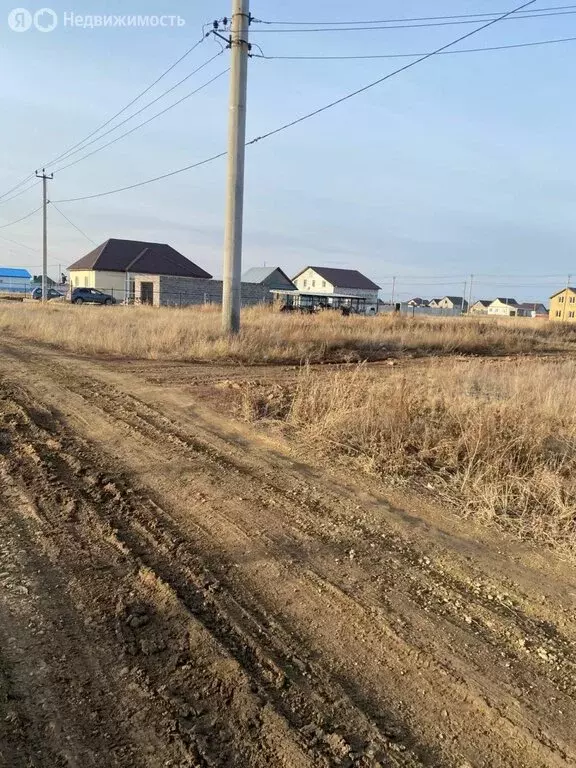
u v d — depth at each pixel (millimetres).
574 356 21812
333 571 3904
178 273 71062
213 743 2396
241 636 3133
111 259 69812
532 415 6848
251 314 27547
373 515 4863
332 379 8547
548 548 4402
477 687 2822
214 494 5180
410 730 2525
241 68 15383
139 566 3844
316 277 114062
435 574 3941
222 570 3844
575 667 3021
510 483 5348
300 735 2453
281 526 4574
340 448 6535
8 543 4125
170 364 13516
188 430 7266
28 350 15242
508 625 3375
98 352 15195
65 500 4918
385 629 3270
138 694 2666
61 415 7840
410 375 10633
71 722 2484
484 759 2381
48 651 2951
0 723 2459
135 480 5457
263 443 6832
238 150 15664
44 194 50438
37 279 113250
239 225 16016
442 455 6188
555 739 2502
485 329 30578
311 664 2938
